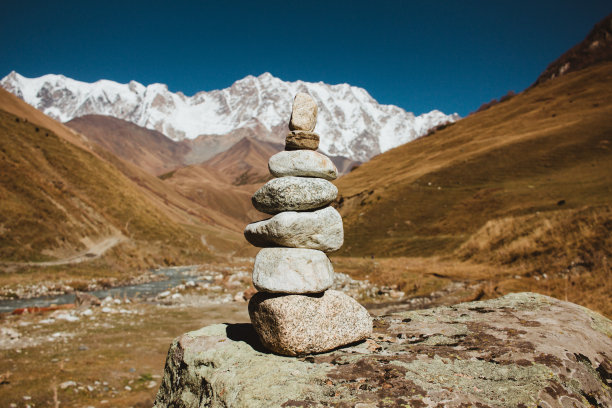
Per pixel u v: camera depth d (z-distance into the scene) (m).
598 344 4.62
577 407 3.16
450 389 3.22
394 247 49.59
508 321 5.36
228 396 3.39
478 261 26.72
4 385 9.72
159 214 78.69
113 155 161.25
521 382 3.33
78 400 9.25
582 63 135.00
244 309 21.53
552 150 63.25
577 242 19.05
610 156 54.03
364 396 3.11
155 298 27.03
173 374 4.75
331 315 4.50
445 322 5.61
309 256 4.61
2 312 21.59
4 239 38.66
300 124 5.29
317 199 4.83
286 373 3.63
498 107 118.12
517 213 42.72
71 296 28.78
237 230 156.62
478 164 68.31
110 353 12.94
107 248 49.78
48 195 51.19
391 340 4.95
